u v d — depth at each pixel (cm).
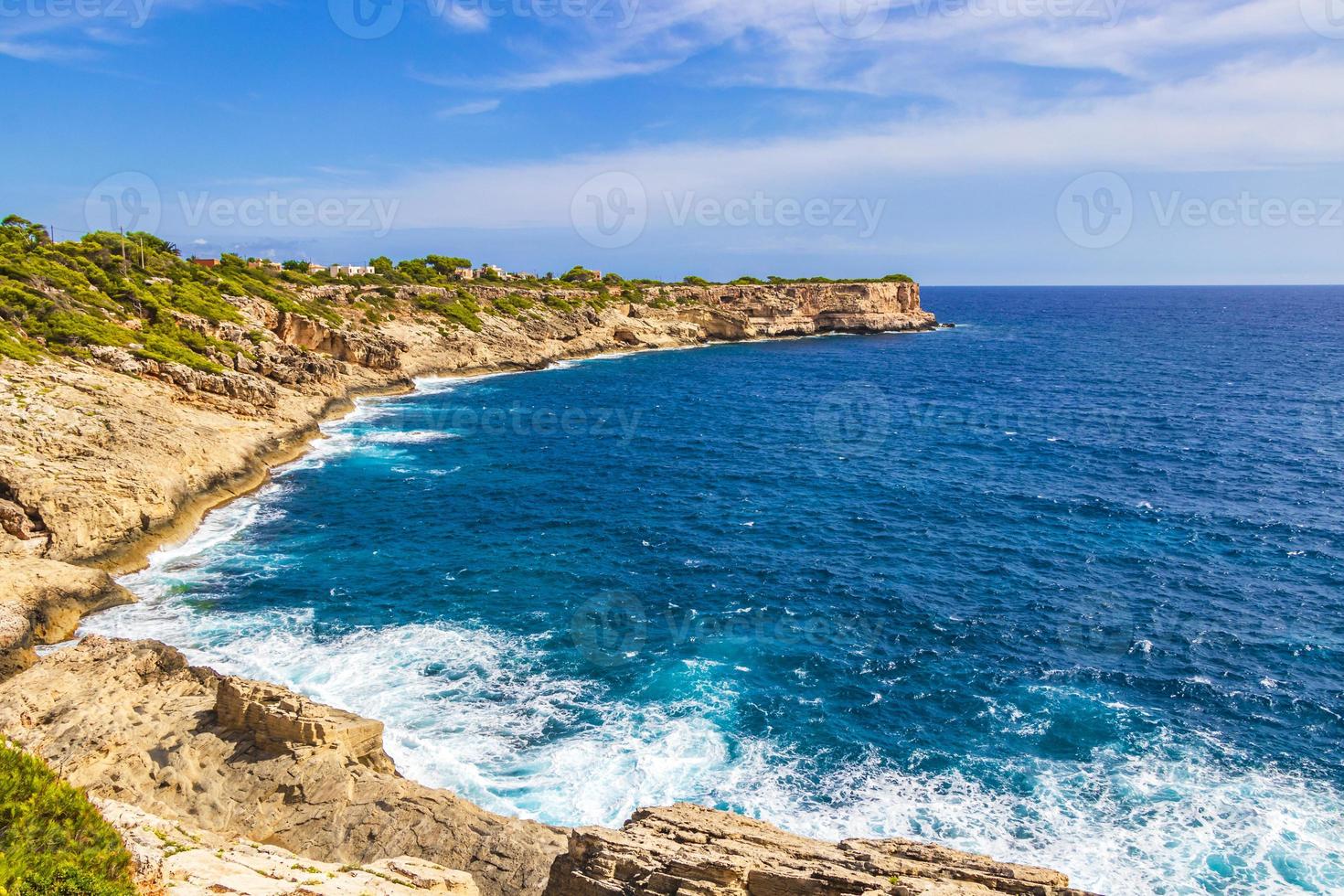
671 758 2625
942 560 4409
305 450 6794
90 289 7344
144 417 5200
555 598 3853
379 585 3956
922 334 19862
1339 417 8219
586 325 14938
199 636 3334
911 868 1634
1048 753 2689
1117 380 11306
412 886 1561
